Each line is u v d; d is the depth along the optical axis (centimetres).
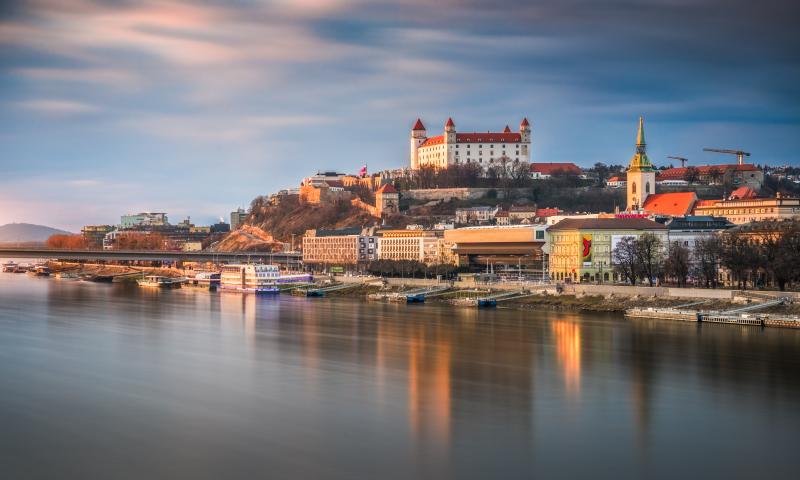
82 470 16650
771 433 18675
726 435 18538
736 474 16450
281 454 17412
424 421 19488
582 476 16312
